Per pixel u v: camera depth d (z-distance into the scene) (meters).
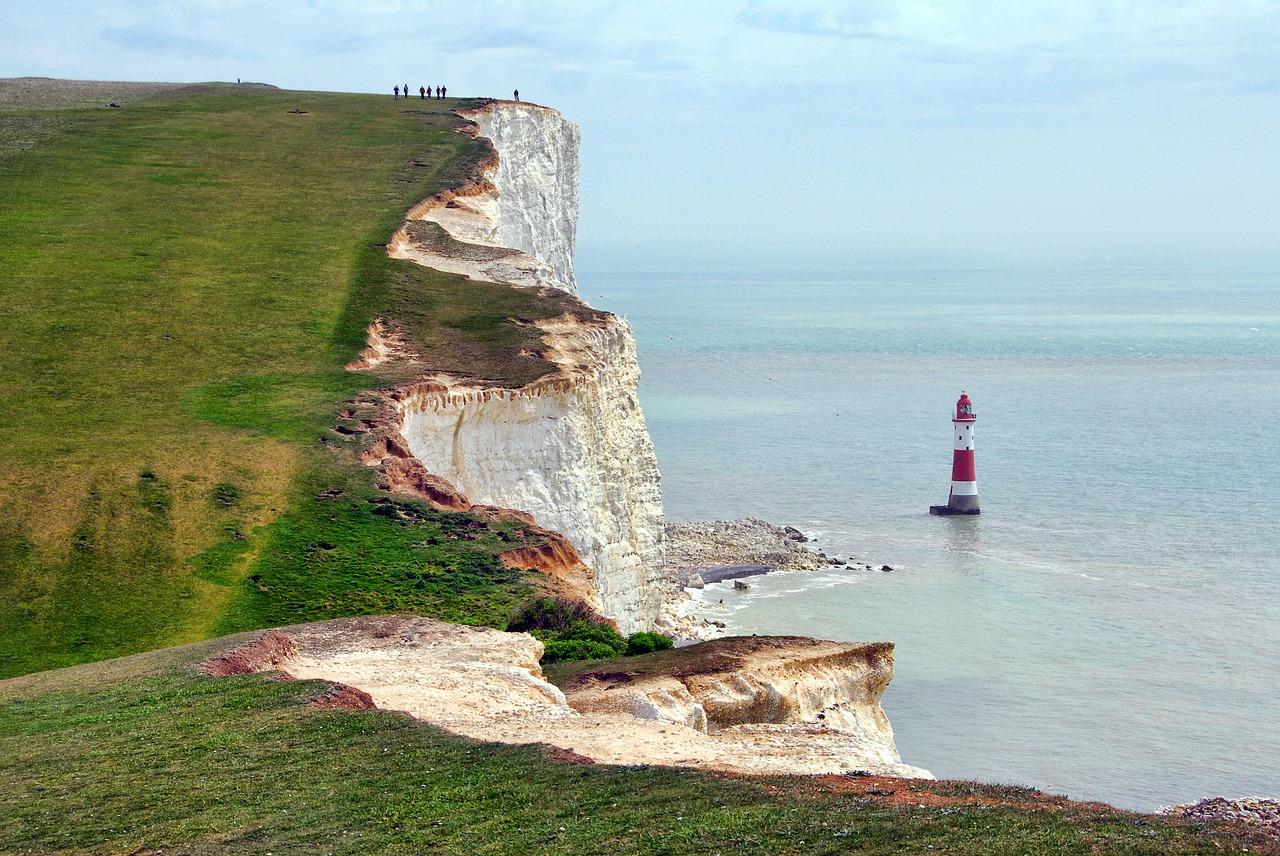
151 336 67.94
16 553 48.62
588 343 71.06
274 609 46.66
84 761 26.06
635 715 33.41
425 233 86.50
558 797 23.16
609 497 69.31
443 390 62.75
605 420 69.62
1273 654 76.94
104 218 85.19
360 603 47.22
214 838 22.08
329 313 72.00
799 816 20.94
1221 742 63.41
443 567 50.53
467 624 45.28
